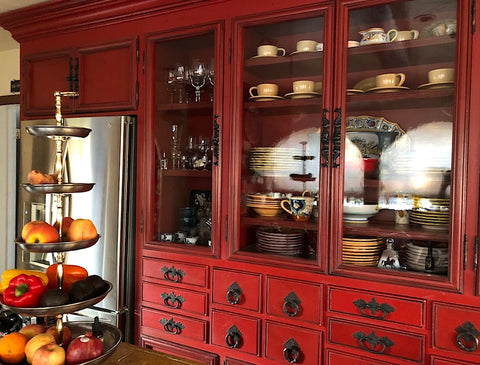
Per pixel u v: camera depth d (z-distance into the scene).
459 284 1.26
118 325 1.87
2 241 2.93
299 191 1.53
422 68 1.36
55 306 0.77
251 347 1.61
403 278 1.34
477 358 1.24
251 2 1.61
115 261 1.88
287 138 1.56
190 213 1.77
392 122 1.40
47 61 2.16
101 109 1.99
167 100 1.84
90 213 1.95
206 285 1.71
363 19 1.44
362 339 1.40
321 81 1.49
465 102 1.26
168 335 1.80
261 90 1.61
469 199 1.26
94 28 2.01
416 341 1.33
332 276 1.46
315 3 1.49
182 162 1.79
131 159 1.92
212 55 1.70
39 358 0.72
